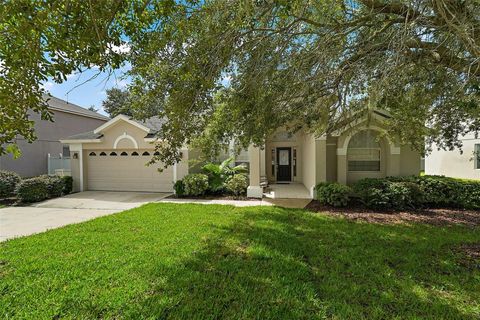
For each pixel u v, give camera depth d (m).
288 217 7.75
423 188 9.09
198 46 3.81
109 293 3.59
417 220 7.40
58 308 3.28
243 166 13.39
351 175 11.09
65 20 2.48
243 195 11.90
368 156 11.02
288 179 16.81
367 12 4.39
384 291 3.62
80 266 4.43
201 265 4.42
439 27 3.69
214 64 4.05
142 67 3.97
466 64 4.11
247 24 3.73
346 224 6.95
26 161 16.52
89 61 2.96
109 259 4.69
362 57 4.61
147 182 13.77
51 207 10.20
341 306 3.27
